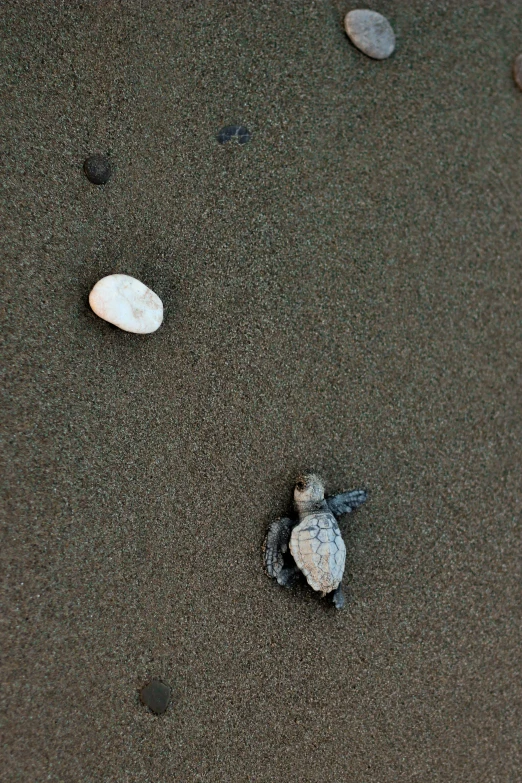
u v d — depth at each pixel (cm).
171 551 110
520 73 115
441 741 112
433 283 114
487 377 114
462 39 115
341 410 112
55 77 111
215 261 112
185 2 112
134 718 109
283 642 111
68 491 110
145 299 109
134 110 111
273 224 112
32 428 109
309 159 113
